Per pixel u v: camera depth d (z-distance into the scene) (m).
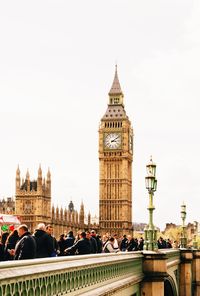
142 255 30.50
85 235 23.41
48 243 18.88
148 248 31.11
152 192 31.78
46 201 193.75
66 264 14.81
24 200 190.50
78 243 23.16
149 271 30.45
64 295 14.62
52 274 13.52
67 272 14.86
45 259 13.27
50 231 23.97
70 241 28.98
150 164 31.70
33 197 189.75
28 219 190.12
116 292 22.25
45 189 193.38
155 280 30.45
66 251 23.27
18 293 11.43
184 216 59.75
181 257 55.84
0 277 10.47
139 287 29.98
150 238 31.25
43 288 12.94
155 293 30.39
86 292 17.17
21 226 18.70
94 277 18.53
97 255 19.11
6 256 20.30
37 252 18.70
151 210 31.58
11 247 20.42
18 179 192.75
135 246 41.62
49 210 194.75
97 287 18.98
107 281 20.91
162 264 30.56
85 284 17.11
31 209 190.12
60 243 28.94
